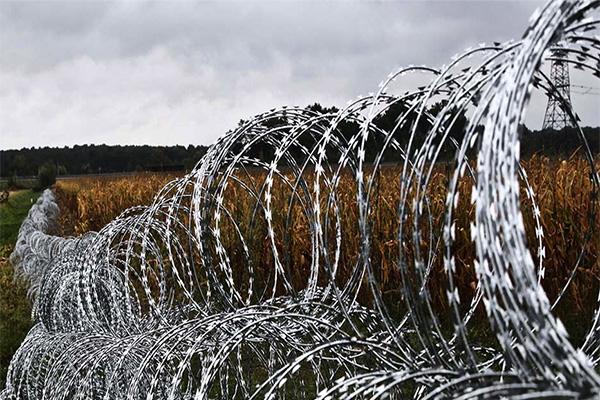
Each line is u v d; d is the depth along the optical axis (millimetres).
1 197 38094
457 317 1807
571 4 1634
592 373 1428
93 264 4391
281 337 2848
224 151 3395
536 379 1562
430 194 6867
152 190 14844
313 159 3170
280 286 8141
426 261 6820
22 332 7953
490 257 1625
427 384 2002
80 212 19609
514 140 1588
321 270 7727
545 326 1521
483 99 1807
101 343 3840
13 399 4668
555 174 6855
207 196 3408
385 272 7133
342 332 2730
